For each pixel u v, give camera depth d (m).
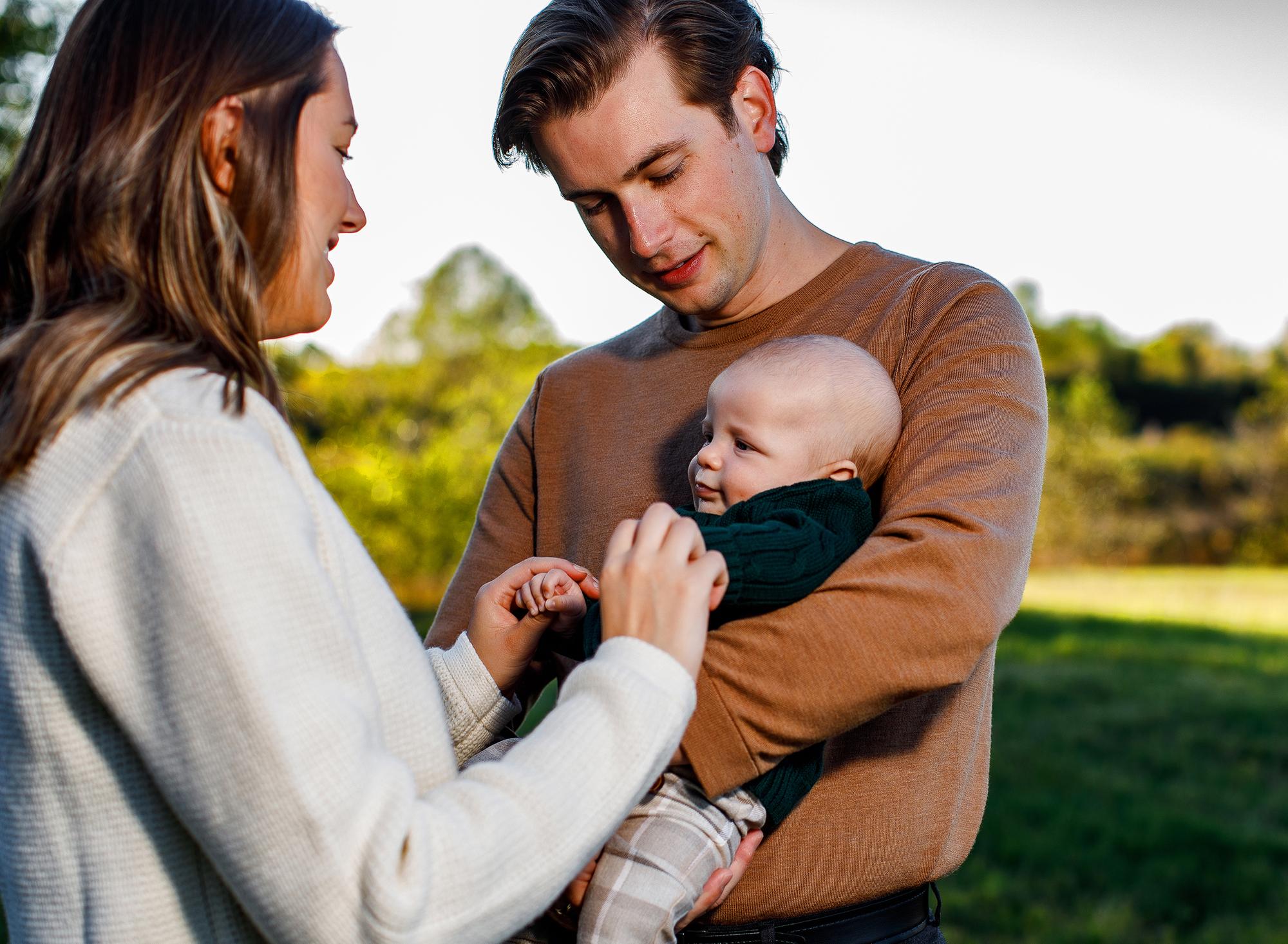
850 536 1.51
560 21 1.70
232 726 0.94
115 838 1.06
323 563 1.09
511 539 2.12
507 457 2.16
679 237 1.75
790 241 1.90
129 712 0.99
